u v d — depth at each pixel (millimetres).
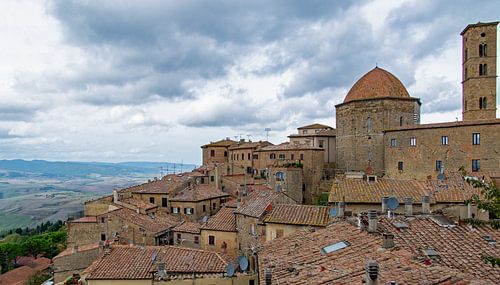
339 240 22172
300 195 78750
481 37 77000
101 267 37188
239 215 52344
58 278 53375
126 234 60000
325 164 93625
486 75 76500
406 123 80875
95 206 75875
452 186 42750
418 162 69062
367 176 47969
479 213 24031
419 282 13969
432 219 24438
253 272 34906
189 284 33500
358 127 82312
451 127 65062
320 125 114750
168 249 40844
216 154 126125
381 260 17281
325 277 16531
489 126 61375
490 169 60844
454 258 19094
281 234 42750
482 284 14156
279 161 88062
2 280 65875
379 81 84500
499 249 20297
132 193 80750
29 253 86438
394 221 24094
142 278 35000
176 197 76312
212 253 40188
